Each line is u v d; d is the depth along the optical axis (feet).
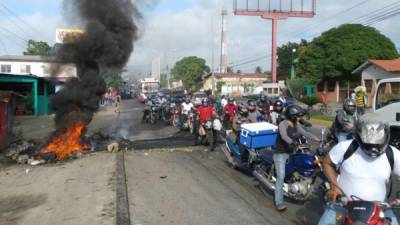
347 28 150.71
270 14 194.29
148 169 35.32
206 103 50.52
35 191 29.55
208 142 48.65
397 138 35.22
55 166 38.91
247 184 29.68
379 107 37.68
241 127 31.63
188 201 25.43
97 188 28.89
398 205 12.29
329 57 153.69
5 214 24.71
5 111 50.52
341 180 13.37
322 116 93.76
